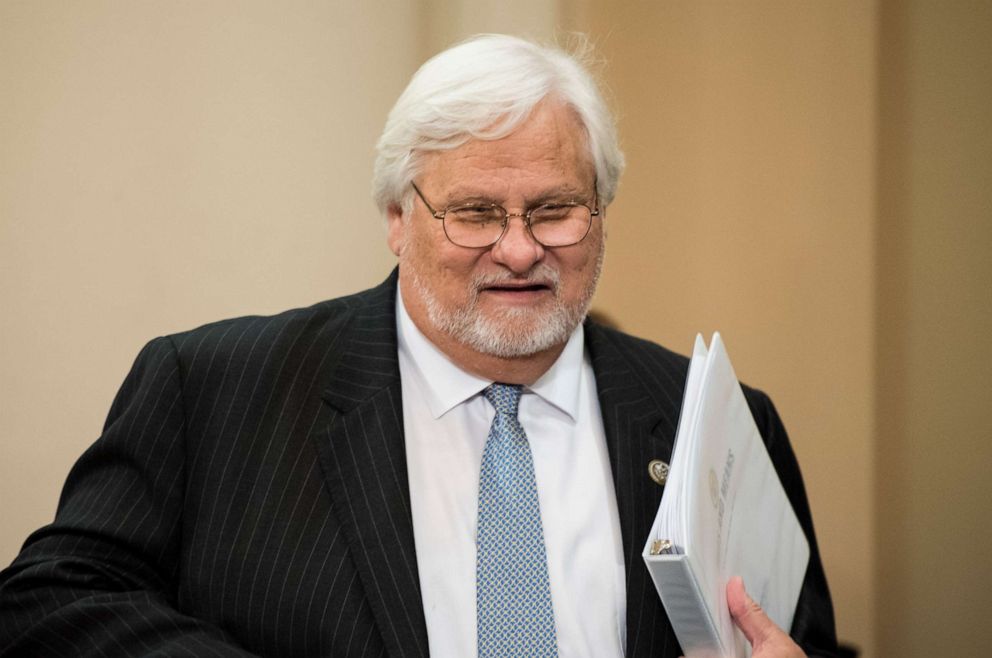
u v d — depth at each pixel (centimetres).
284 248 880
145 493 497
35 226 802
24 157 799
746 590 484
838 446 1040
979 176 1031
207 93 855
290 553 481
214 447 506
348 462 500
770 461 547
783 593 528
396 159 514
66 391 812
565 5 995
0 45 793
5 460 795
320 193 894
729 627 454
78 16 814
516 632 483
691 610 427
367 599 473
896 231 1039
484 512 504
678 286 1044
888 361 1039
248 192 869
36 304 803
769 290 1045
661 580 423
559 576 504
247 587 479
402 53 924
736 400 520
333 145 898
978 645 1025
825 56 1045
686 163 1045
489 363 518
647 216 1041
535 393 538
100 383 820
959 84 1035
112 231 825
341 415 514
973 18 1034
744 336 1045
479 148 489
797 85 1046
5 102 794
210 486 499
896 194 1039
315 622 470
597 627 500
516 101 487
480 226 495
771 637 453
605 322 938
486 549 496
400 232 539
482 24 953
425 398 534
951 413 1034
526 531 501
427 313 516
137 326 831
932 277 1037
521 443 522
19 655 465
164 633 460
